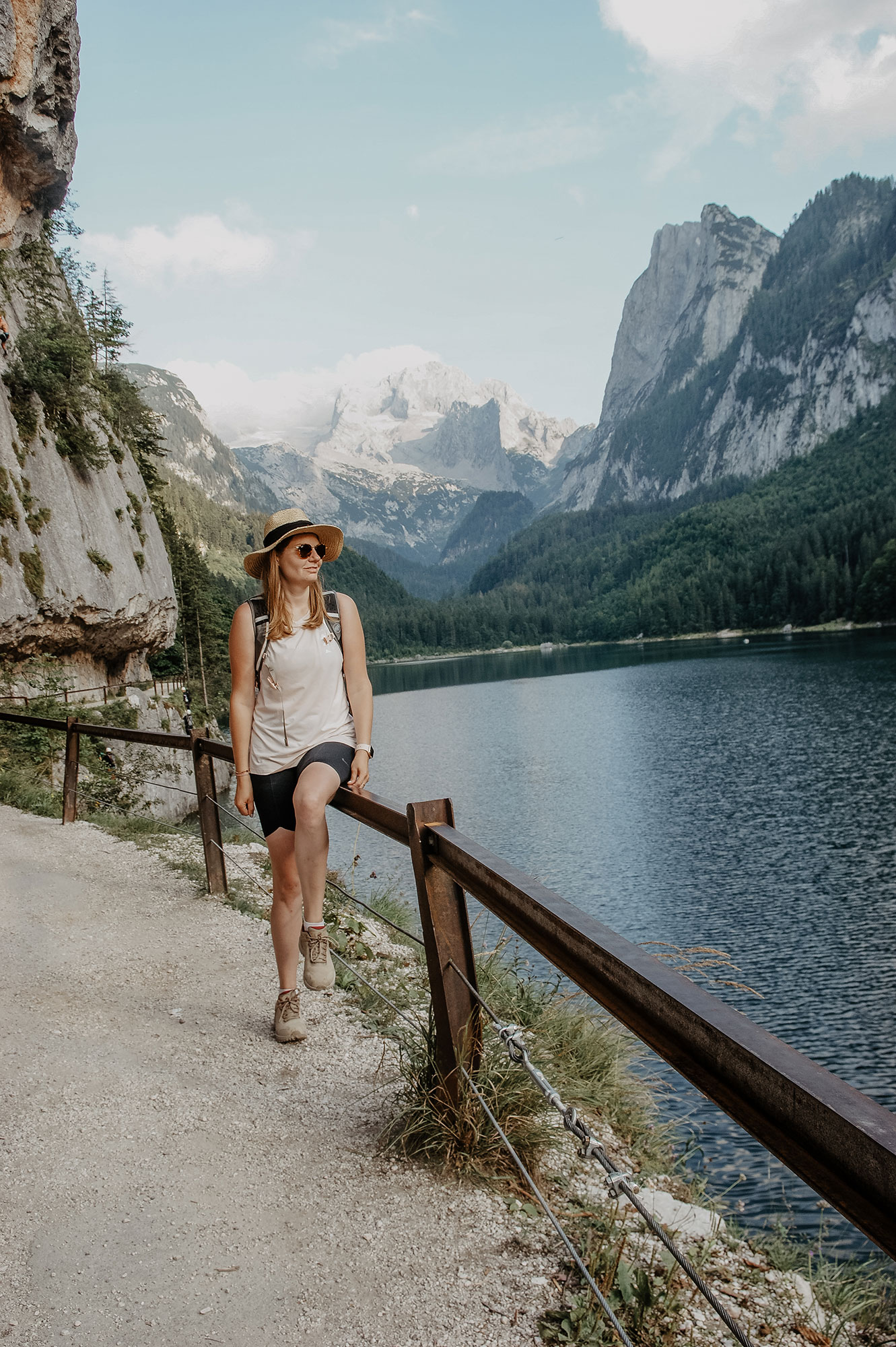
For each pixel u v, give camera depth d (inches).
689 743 2017.7
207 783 251.1
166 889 261.6
